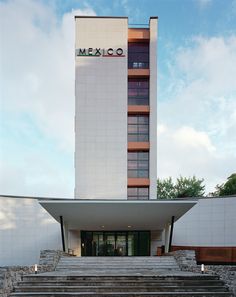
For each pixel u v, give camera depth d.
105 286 13.43
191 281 13.78
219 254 30.45
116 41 39.69
